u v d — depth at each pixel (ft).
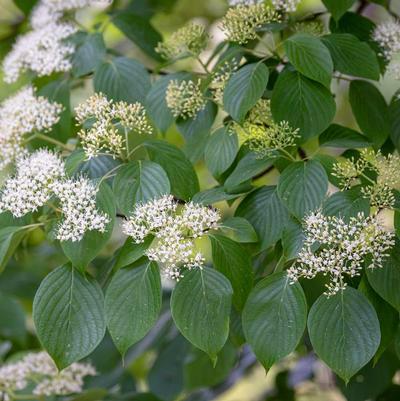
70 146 4.38
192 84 4.24
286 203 3.78
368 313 3.66
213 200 3.91
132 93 4.47
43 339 3.75
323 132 4.16
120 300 3.72
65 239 3.75
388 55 4.32
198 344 3.67
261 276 4.16
